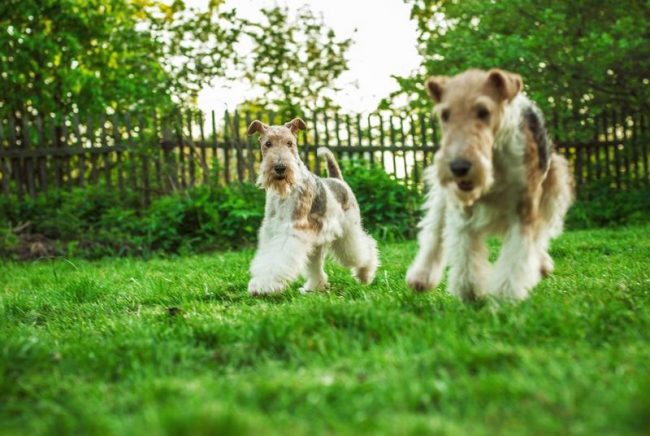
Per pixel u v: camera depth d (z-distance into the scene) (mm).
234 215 3898
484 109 1446
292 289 2332
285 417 1029
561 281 1995
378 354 1242
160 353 1350
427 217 1757
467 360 1182
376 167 4332
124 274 2748
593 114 5051
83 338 1578
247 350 1360
